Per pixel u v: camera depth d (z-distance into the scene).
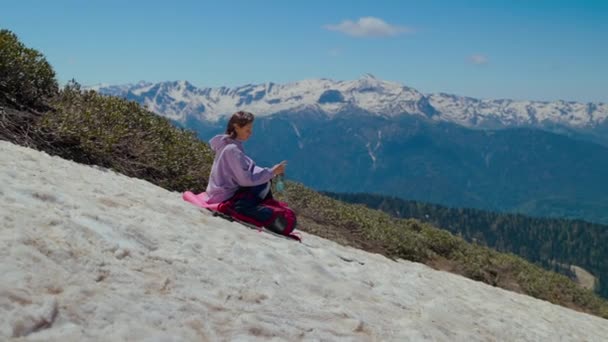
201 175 16.70
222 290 5.86
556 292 26.61
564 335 10.79
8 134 11.66
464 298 10.92
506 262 27.62
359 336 6.03
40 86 14.52
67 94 15.58
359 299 7.39
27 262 4.70
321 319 6.11
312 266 8.15
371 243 20.98
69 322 4.30
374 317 6.85
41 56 14.91
